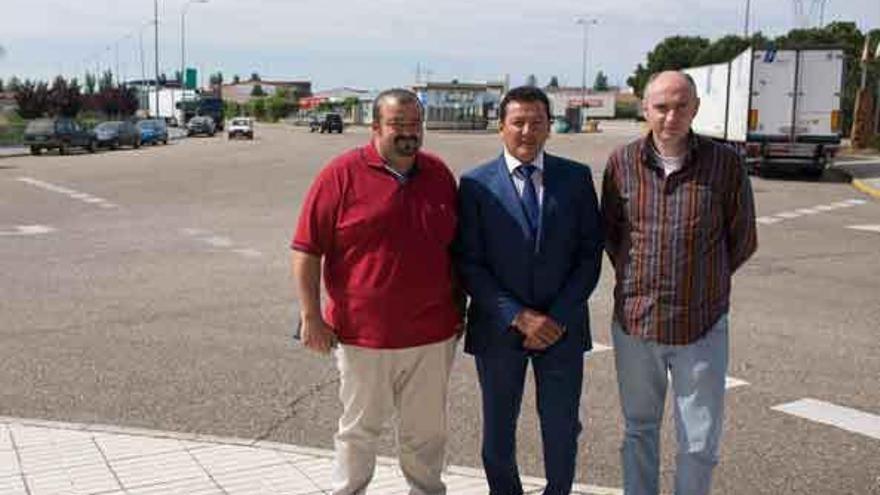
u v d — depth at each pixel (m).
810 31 51.25
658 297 3.61
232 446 4.86
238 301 8.83
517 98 3.66
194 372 6.45
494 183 3.73
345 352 3.74
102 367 6.55
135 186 22.03
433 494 3.99
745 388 6.20
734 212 3.62
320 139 56.62
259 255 11.63
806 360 6.91
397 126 3.53
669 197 3.56
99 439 4.94
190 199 18.84
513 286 3.73
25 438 4.94
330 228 3.63
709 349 3.63
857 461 4.94
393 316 3.67
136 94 84.81
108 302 8.75
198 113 76.94
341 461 3.86
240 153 38.47
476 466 4.80
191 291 9.30
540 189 3.72
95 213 16.34
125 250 12.02
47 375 6.34
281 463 4.63
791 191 21.19
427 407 3.86
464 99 75.00
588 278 3.75
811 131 23.95
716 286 3.61
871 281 10.16
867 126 36.00
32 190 21.00
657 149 3.60
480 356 3.85
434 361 3.80
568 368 3.78
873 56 37.47
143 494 4.22
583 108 82.44
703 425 3.64
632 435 3.85
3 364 6.60
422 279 3.69
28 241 12.84
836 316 8.41
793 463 4.90
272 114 131.50
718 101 27.89
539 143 3.67
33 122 39.41
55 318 8.06
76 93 65.81
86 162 32.66
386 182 3.60
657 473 3.89
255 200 18.61
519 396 3.88
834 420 5.59
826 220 15.79
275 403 5.79
